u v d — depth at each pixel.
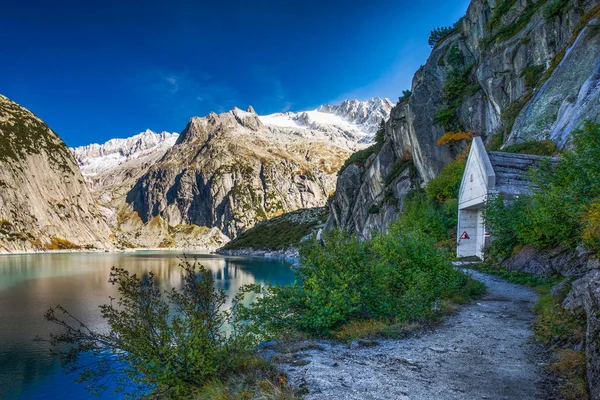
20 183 192.12
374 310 9.68
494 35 46.72
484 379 5.87
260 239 147.50
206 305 6.66
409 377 5.99
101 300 39.34
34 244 176.12
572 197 12.88
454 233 28.11
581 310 7.18
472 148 23.03
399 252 12.05
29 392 16.39
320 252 10.14
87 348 6.19
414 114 53.56
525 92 37.75
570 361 6.01
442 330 9.04
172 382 5.86
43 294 43.50
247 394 5.30
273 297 9.59
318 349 7.69
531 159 22.17
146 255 155.25
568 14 35.56
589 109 21.64
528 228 16.20
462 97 49.59
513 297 12.87
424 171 51.41
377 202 64.88
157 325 6.14
